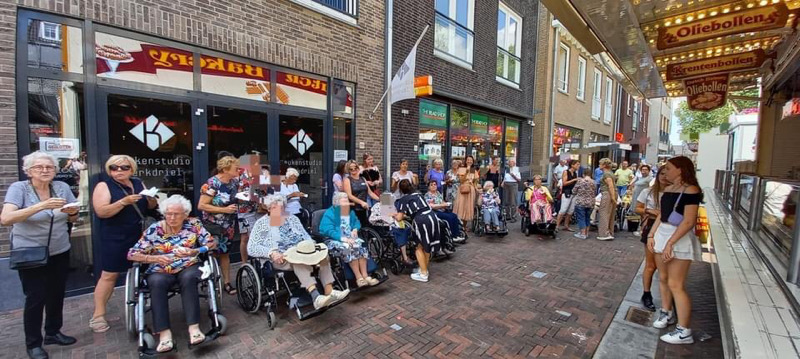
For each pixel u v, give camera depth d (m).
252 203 4.58
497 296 4.37
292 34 5.78
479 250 6.42
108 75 4.14
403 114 7.90
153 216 3.60
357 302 4.15
